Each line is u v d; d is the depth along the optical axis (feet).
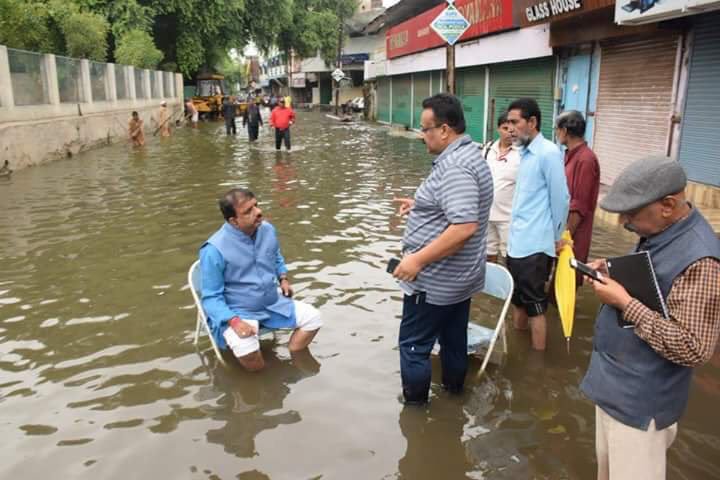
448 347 12.45
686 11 23.89
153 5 98.73
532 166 13.69
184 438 11.36
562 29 38.32
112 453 10.92
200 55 112.06
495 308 17.44
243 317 14.06
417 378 11.96
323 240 24.57
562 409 12.26
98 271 20.89
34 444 11.19
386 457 10.77
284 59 155.63
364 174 42.93
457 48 59.82
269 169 45.73
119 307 17.67
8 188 37.27
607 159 35.83
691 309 6.88
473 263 11.30
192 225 27.37
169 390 13.09
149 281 19.83
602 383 7.97
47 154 50.29
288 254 22.62
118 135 71.67
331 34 146.41
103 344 15.30
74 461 10.70
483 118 57.06
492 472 10.37
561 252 14.02
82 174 43.29
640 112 32.09
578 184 15.08
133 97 82.02
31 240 24.98
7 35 61.46
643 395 7.55
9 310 17.48
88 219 28.68
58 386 13.28
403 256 11.72
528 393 12.85
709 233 7.08
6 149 43.29
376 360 14.32
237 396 12.85
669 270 7.06
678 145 29.17
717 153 26.71
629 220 7.39
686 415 11.98
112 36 96.27
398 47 85.87
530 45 43.73
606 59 35.29
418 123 81.76
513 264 14.21
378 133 81.20
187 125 105.60
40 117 51.06
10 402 12.61
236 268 13.97
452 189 10.57
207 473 10.36
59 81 56.44
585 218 15.26
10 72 46.37
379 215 29.19
